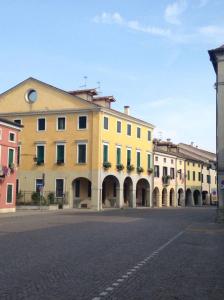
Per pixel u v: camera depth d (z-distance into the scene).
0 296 7.91
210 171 89.06
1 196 41.22
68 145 53.72
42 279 9.52
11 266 11.10
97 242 16.75
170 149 76.44
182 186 76.06
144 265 11.66
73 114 53.69
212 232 22.62
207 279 10.02
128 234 20.31
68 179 53.38
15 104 56.78
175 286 9.16
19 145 56.16
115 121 55.91
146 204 64.19
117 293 8.34
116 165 55.78
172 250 15.00
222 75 31.95
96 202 51.50
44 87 55.41
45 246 15.33
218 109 31.62
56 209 49.66
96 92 57.75
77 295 8.07
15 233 20.36
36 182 55.03
